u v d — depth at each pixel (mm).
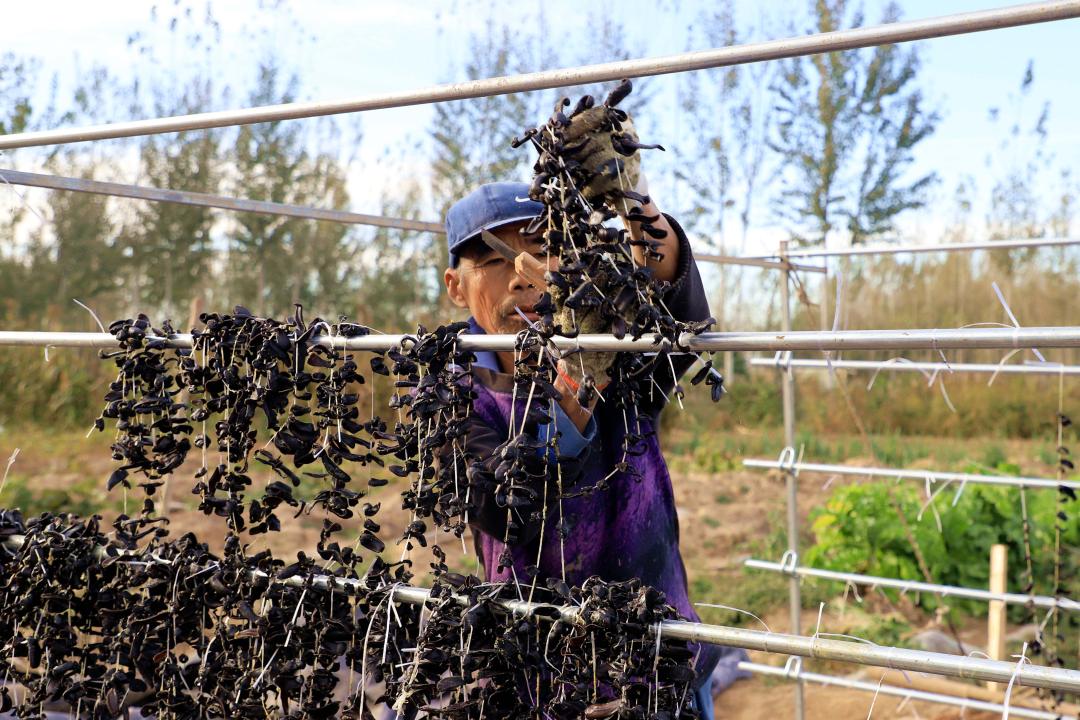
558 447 1411
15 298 20594
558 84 1265
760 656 5250
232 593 1599
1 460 10914
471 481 1360
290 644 1553
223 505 1542
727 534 8289
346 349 1485
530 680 1478
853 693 4613
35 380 13320
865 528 6375
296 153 22750
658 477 1830
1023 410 15156
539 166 1278
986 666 1081
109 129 1700
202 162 23000
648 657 1267
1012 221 22516
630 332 1253
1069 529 6289
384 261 22062
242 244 23000
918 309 17656
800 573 3838
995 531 6223
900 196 22625
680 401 1291
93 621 1866
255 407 1563
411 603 1452
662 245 1423
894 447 13945
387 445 1437
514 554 1733
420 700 1385
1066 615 5062
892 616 5816
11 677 1921
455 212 1816
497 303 1782
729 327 20000
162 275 23656
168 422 1668
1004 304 1193
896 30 1047
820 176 22656
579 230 1243
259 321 1541
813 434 15523
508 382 1715
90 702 1830
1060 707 3686
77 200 22047
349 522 7859
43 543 1827
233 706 1578
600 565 1754
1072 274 17281
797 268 3916
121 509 8117
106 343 1717
